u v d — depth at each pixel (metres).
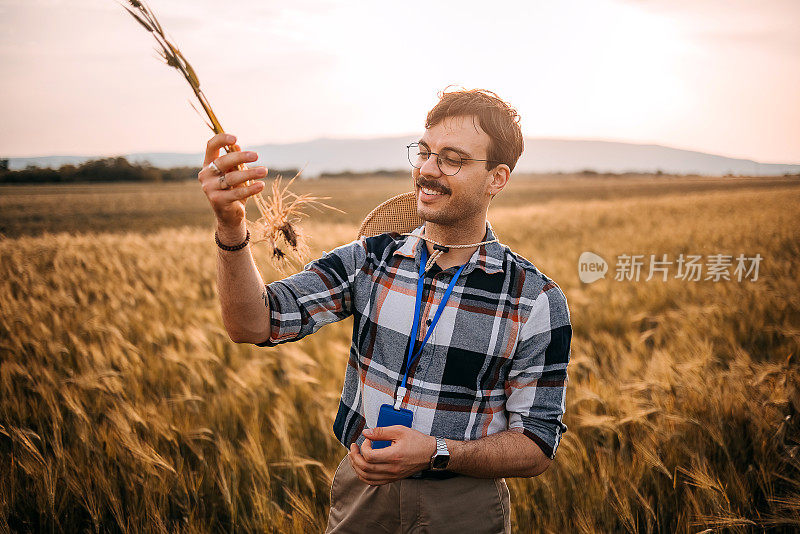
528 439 1.29
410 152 1.41
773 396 3.33
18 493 2.70
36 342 4.66
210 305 6.89
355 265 1.42
